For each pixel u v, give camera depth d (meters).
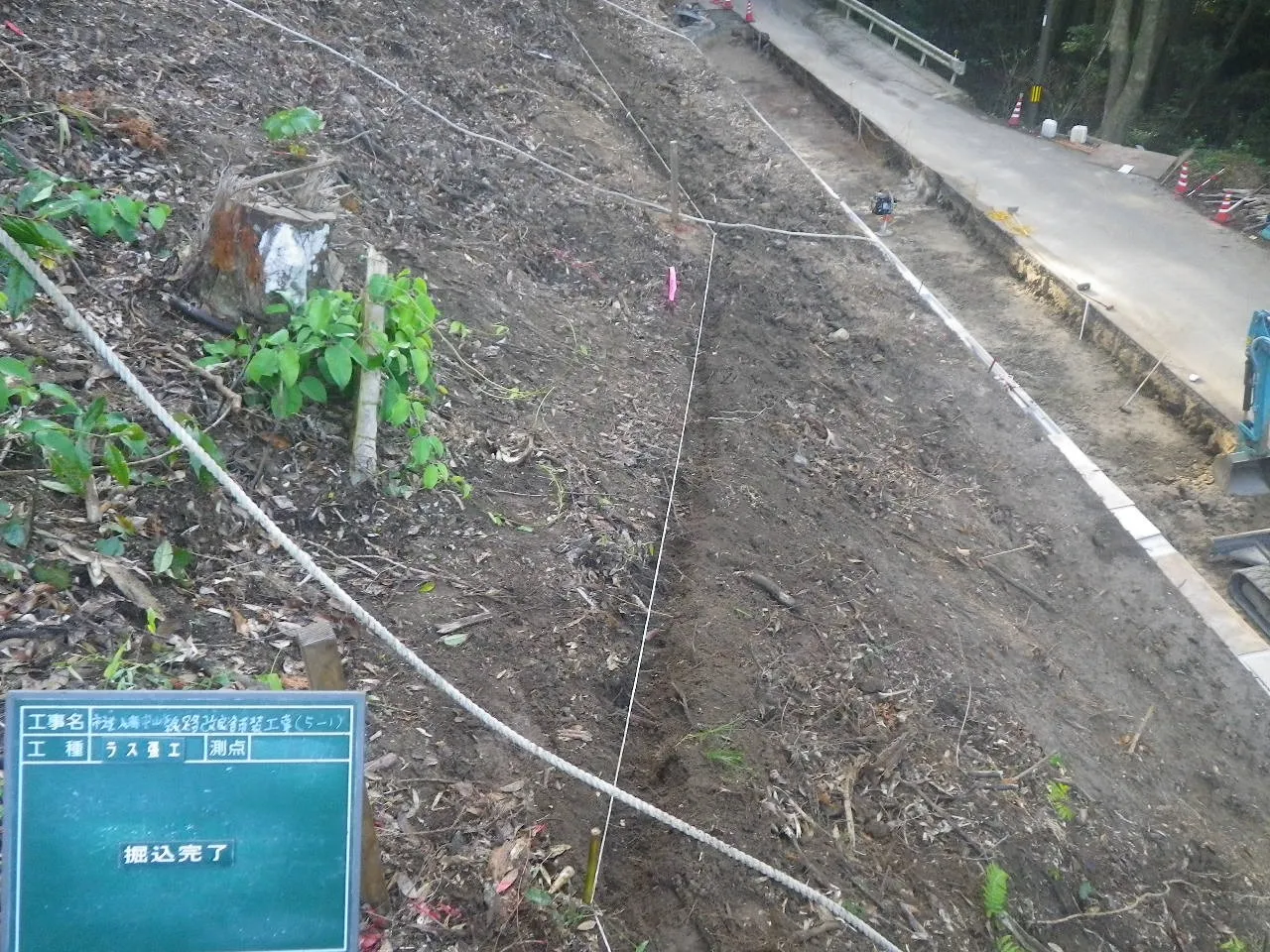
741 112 16.48
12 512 3.88
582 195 10.41
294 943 2.43
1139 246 13.28
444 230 8.02
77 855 2.31
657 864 4.16
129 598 3.85
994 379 10.48
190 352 5.00
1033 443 9.60
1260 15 21.70
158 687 3.59
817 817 4.64
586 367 7.67
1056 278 12.36
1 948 2.29
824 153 17.12
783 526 6.85
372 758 3.88
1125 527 8.72
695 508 6.68
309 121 5.86
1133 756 6.27
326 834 2.44
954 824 4.91
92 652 3.62
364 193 7.53
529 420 6.53
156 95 6.76
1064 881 4.97
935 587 7.00
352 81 9.09
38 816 2.29
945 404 9.84
